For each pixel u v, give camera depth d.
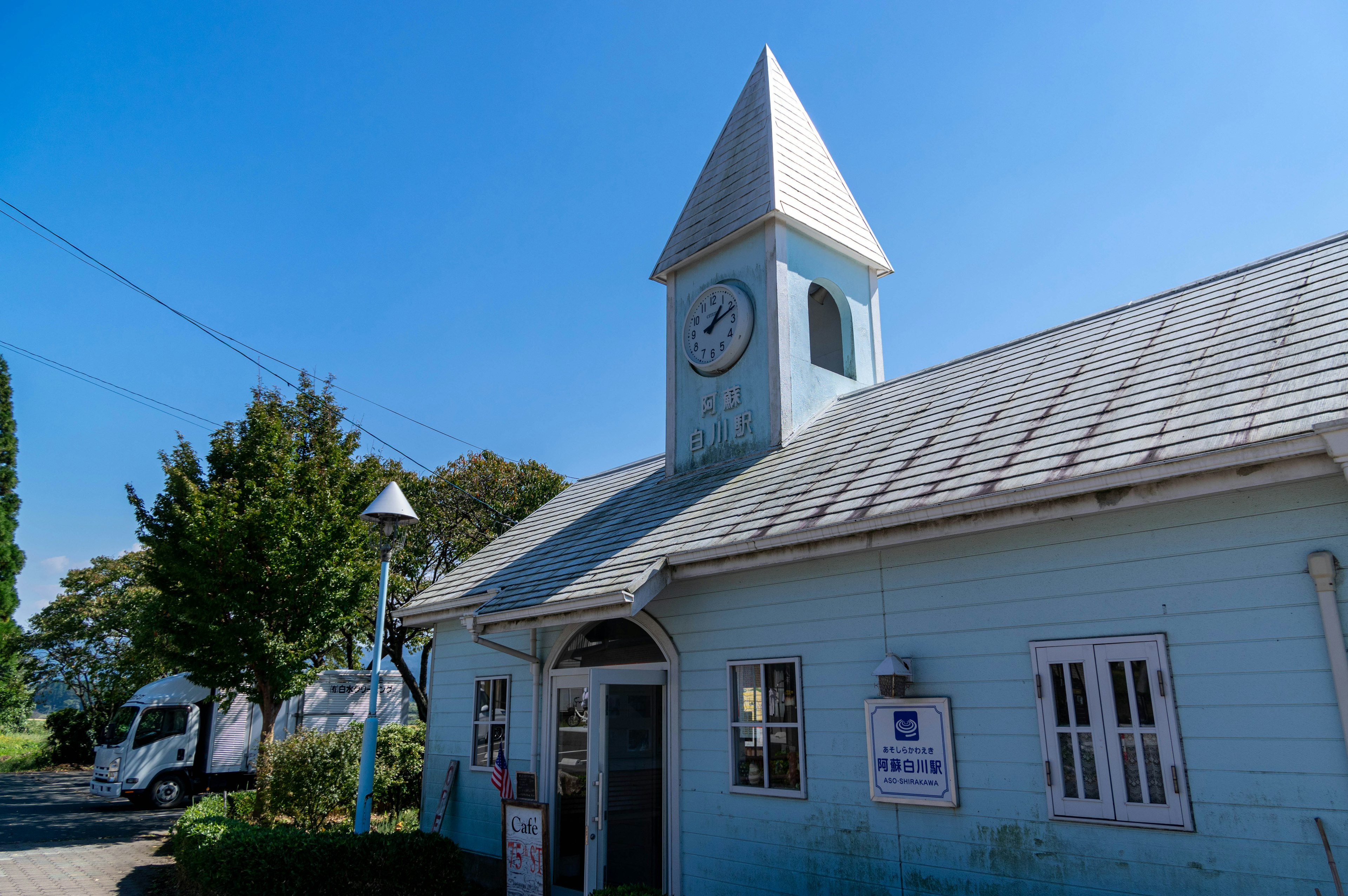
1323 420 4.46
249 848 8.70
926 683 6.38
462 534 25.70
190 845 9.93
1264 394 5.15
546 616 8.52
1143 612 5.34
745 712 7.79
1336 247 7.07
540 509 14.77
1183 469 4.84
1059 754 5.55
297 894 8.36
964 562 6.34
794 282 11.04
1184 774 4.97
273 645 14.38
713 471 10.70
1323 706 4.55
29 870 11.34
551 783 9.77
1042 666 5.74
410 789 15.08
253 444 16.56
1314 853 4.46
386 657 26.36
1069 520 5.82
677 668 8.45
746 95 13.20
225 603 14.34
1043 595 5.85
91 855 12.66
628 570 8.21
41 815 17.72
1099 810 5.28
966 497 5.79
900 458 7.39
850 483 7.39
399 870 9.03
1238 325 6.53
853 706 6.84
